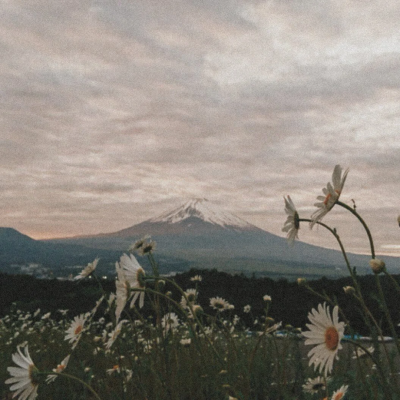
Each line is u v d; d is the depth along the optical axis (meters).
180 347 3.13
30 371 1.73
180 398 2.63
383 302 1.32
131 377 2.70
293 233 1.61
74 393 2.84
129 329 3.27
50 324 8.05
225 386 1.96
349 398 2.13
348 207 1.43
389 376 2.06
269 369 2.94
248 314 9.05
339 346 1.17
